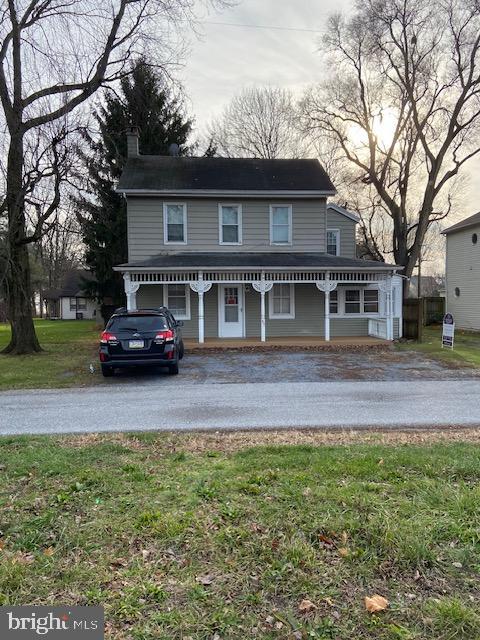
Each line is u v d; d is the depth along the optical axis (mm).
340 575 2730
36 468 4414
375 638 2234
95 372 11156
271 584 2652
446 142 23672
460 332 23125
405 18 22750
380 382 9516
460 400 7742
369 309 18344
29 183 13094
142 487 3959
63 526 3283
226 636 2264
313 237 18047
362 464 4383
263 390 8750
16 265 14312
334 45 25594
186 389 8930
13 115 13359
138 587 2633
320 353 14320
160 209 17297
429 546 2980
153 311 10703
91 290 23234
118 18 14336
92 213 18422
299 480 4039
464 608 2420
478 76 22516
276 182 18078
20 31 13266
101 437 5652
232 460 4672
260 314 17875
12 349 14773
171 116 24422
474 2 21047
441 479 4023
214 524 3297
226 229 17750
